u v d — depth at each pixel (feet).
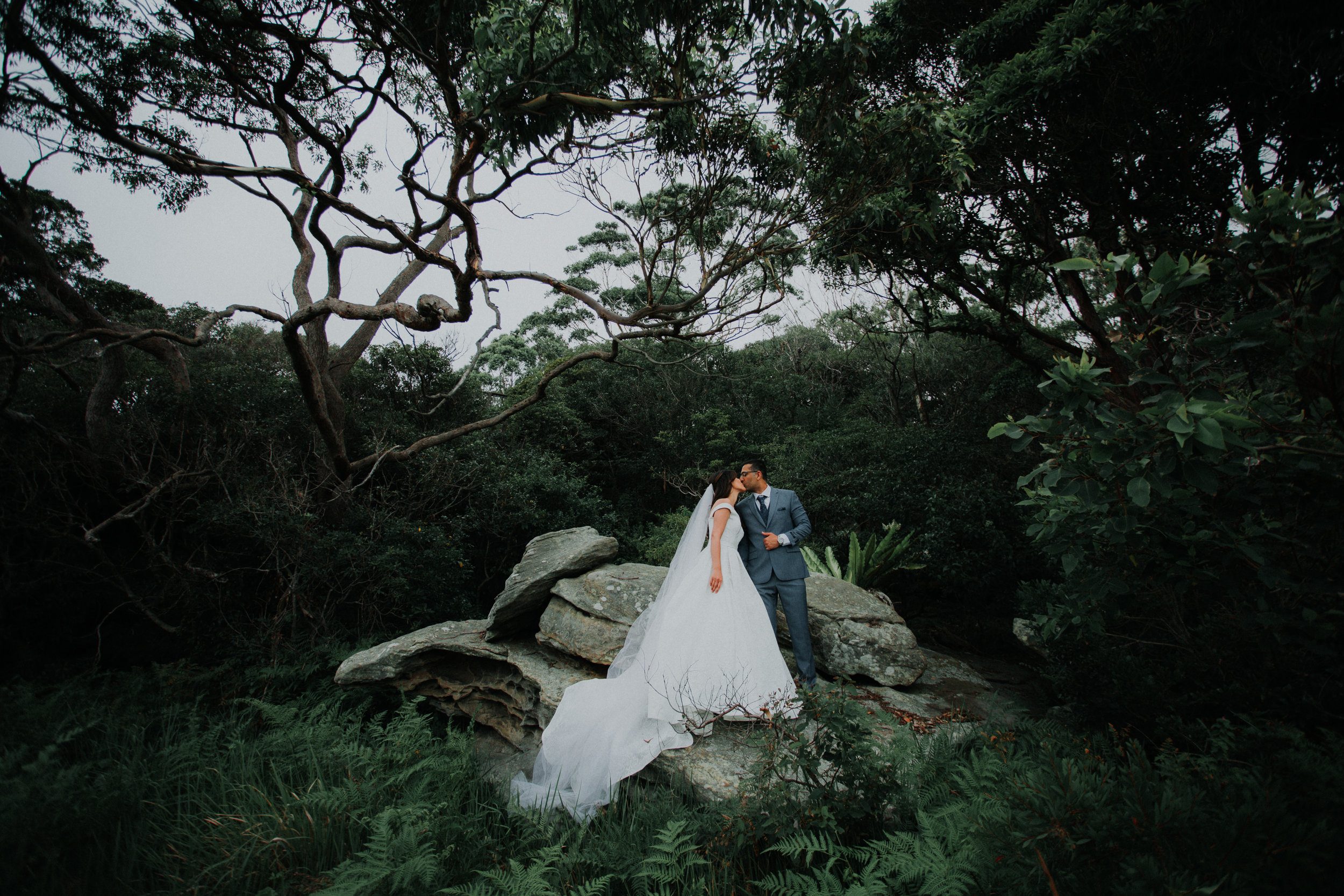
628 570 17.60
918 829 9.16
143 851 9.63
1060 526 9.99
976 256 29.81
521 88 13.53
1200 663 10.57
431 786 12.16
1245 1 17.60
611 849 9.78
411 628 22.89
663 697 11.75
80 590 19.39
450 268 17.34
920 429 31.09
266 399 26.07
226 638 19.53
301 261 27.94
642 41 15.05
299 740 13.24
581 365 47.85
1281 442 8.31
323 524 23.82
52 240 24.40
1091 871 5.95
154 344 23.52
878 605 17.02
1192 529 8.88
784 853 8.50
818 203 18.13
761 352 53.83
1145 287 8.66
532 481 30.45
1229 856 5.56
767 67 15.16
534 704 15.70
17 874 8.47
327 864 9.66
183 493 21.42
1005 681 16.65
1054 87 21.02
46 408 22.18
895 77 29.91
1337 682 9.07
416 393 34.63
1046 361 32.32
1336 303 7.44
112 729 13.46
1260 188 21.12
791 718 11.28
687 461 42.68
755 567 14.25
